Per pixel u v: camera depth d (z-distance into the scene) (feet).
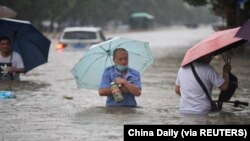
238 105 70.44
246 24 57.98
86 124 61.41
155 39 339.36
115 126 60.18
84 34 187.32
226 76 65.87
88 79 74.02
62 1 385.29
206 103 65.41
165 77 108.78
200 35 430.61
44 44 99.86
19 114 67.92
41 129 59.16
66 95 84.07
